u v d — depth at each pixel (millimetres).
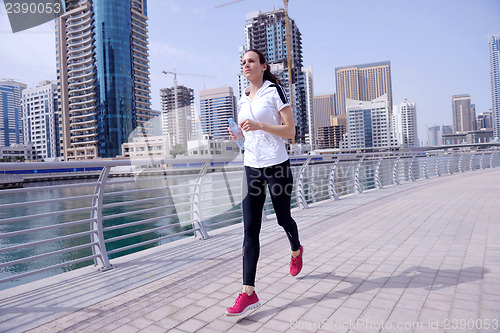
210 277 3061
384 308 2201
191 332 2014
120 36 116062
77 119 123375
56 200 3066
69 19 121625
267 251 3836
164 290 2766
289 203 2547
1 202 36250
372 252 3568
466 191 8898
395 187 11109
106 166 3428
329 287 2631
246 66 2418
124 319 2234
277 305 2352
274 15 174375
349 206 7180
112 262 3654
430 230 4496
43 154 159125
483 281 2572
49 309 2439
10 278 2691
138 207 20656
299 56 181750
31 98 162500
